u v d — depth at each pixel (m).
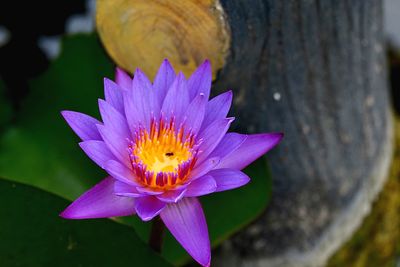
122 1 0.75
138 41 0.76
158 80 0.72
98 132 0.71
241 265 0.94
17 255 0.73
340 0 0.80
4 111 0.88
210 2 0.74
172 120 0.71
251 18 0.76
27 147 0.86
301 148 0.88
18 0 1.03
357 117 0.90
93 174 0.85
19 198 0.75
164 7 0.75
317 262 0.95
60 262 0.73
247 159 0.72
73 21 1.05
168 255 0.82
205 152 0.70
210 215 0.84
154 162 0.72
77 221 0.75
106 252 0.74
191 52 0.76
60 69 0.90
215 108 0.72
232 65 0.78
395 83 1.07
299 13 0.79
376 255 0.97
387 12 1.10
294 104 0.85
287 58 0.81
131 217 0.82
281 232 0.93
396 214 0.99
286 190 0.91
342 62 0.85
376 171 0.97
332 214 0.94
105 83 0.71
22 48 1.02
